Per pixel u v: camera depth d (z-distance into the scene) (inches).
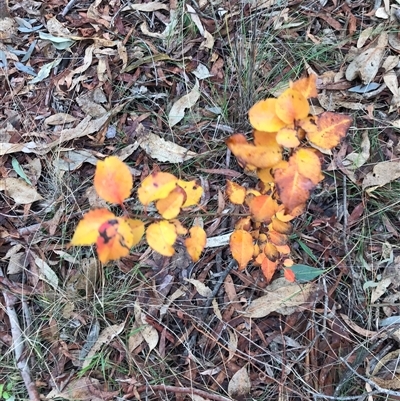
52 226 18.0
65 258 17.5
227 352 16.4
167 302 16.9
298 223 17.6
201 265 17.4
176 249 17.5
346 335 16.2
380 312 16.6
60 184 18.5
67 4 21.8
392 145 18.7
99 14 21.5
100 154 19.0
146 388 16.0
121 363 16.4
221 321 16.6
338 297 16.8
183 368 16.3
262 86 19.4
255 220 12.4
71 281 17.3
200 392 15.7
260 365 16.3
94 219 9.7
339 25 20.9
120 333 16.7
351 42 20.6
